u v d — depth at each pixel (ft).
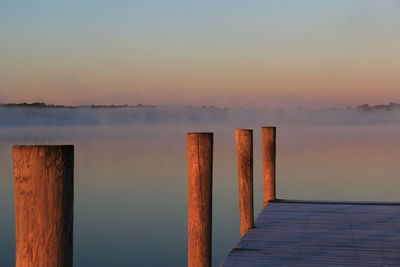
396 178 53.52
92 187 47.62
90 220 31.89
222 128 330.54
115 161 75.15
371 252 15.33
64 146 5.14
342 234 17.78
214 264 21.75
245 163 18.89
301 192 44.01
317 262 14.35
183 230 28.68
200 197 12.26
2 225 30.60
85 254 23.11
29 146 5.01
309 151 91.71
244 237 17.43
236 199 39.37
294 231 18.28
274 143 24.84
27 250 5.07
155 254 23.02
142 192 44.14
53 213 5.09
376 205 23.84
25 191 5.03
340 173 57.98
